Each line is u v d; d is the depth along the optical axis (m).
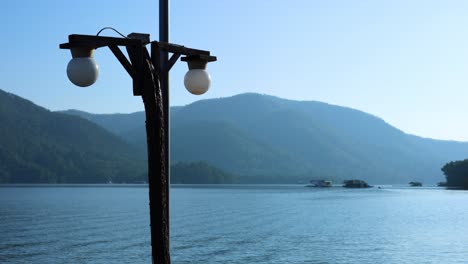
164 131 10.18
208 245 62.66
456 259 53.56
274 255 55.34
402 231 80.75
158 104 9.71
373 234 76.38
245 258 53.19
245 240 67.69
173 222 94.81
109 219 98.50
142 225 86.12
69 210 124.38
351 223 94.31
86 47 9.25
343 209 134.25
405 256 55.34
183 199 189.50
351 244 64.75
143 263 50.09
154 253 9.89
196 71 10.73
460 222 96.69
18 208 131.88
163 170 9.86
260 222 95.31
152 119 9.69
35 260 52.03
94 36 9.27
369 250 59.66
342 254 56.44
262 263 50.34
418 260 52.88
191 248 60.00
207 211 125.00
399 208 138.75
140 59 9.57
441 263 51.19
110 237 69.81
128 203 156.38
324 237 71.94
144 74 9.60
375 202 169.50
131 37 9.66
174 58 10.37
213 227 85.38
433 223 94.62
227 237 71.06
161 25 10.78
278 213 119.12
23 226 84.56
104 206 141.25
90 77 9.30
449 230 82.38
